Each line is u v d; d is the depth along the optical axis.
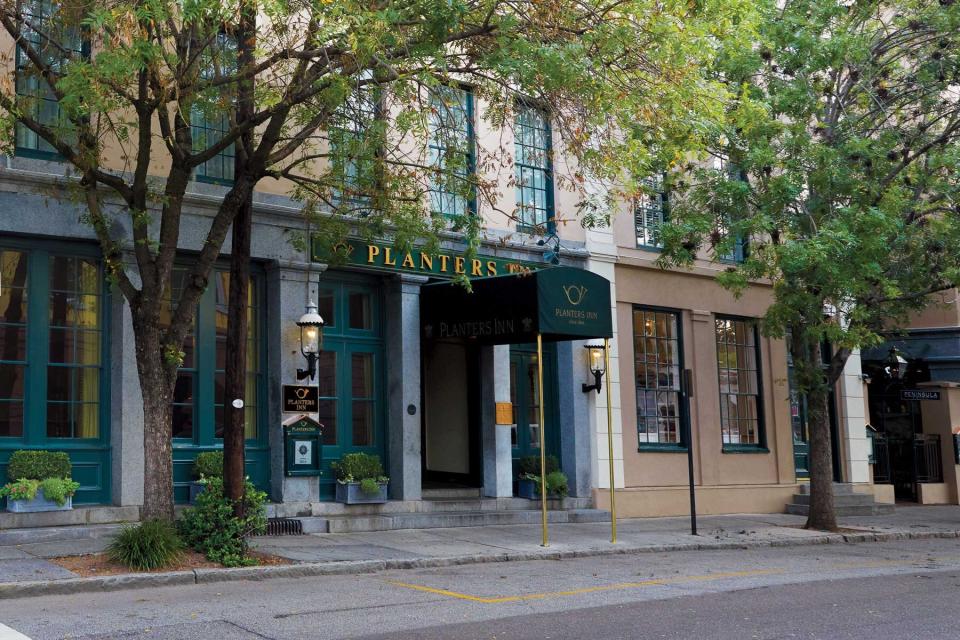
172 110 14.16
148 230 13.93
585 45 12.40
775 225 16.75
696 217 17.05
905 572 12.58
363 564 11.73
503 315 15.48
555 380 18.84
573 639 7.68
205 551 11.35
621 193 13.81
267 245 15.11
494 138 17.77
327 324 16.11
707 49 12.50
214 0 10.35
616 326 19.52
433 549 13.30
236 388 11.88
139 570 10.48
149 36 11.19
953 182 18.53
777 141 18.33
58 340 13.43
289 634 7.75
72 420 13.47
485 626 8.19
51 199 13.20
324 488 15.67
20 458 12.70
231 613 8.69
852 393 23.72
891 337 26.41
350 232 15.79
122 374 13.52
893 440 26.58
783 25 16.91
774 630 8.16
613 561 13.34
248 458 14.91
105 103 10.95
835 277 15.95
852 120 17.53
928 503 25.42
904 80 18.12
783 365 22.61
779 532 17.48
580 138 12.68
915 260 18.30
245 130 11.66
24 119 11.07
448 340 17.06
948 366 26.31
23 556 11.09
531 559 13.27
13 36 11.18
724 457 21.00
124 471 13.38
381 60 11.44
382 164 13.50
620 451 19.11
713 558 14.02
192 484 14.12
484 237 17.41
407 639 7.59
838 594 10.34
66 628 7.91
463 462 18.33
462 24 12.15
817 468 18.41
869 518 21.48
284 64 13.77
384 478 15.80
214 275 14.89
